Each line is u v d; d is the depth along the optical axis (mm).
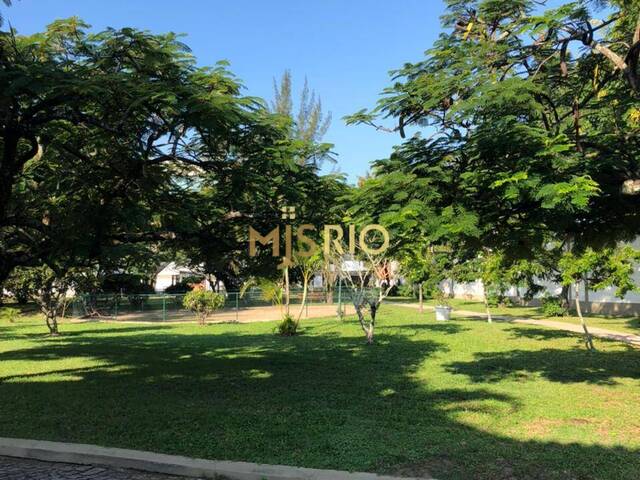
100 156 8945
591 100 7805
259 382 10156
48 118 7812
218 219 9727
